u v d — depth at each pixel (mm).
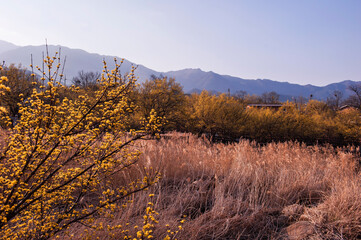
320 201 4113
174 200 3766
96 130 1928
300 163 6191
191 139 7922
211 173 5078
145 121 2176
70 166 2713
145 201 3420
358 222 2867
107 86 1944
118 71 1946
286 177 4887
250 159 6309
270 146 8109
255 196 3885
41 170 1983
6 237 1802
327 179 4855
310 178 4746
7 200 1658
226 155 6266
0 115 1628
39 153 1758
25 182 1714
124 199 3273
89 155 2096
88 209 2873
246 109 22969
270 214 3557
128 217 2807
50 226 1932
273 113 22719
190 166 5207
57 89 1713
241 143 7875
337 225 2959
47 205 2148
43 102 1695
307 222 3070
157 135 2129
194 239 2711
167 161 4957
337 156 8273
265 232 3055
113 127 1962
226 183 4418
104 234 2471
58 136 1775
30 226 2287
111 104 2012
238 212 3494
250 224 3148
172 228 2775
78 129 1922
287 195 4211
